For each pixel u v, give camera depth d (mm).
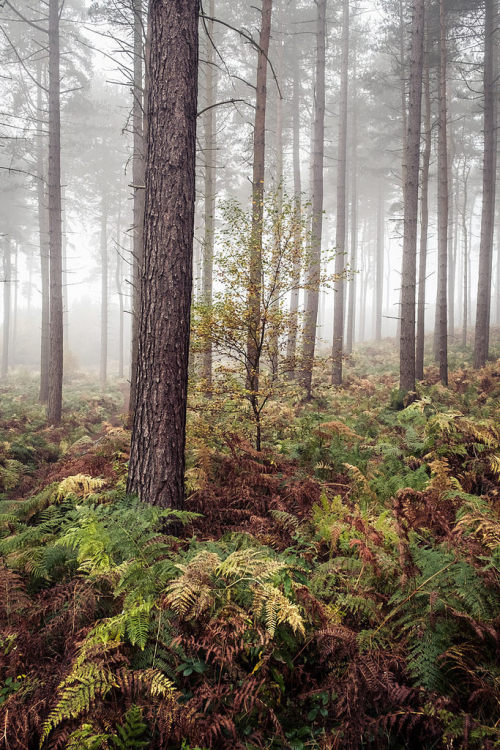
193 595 2832
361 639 2719
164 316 4379
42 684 2557
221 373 6613
